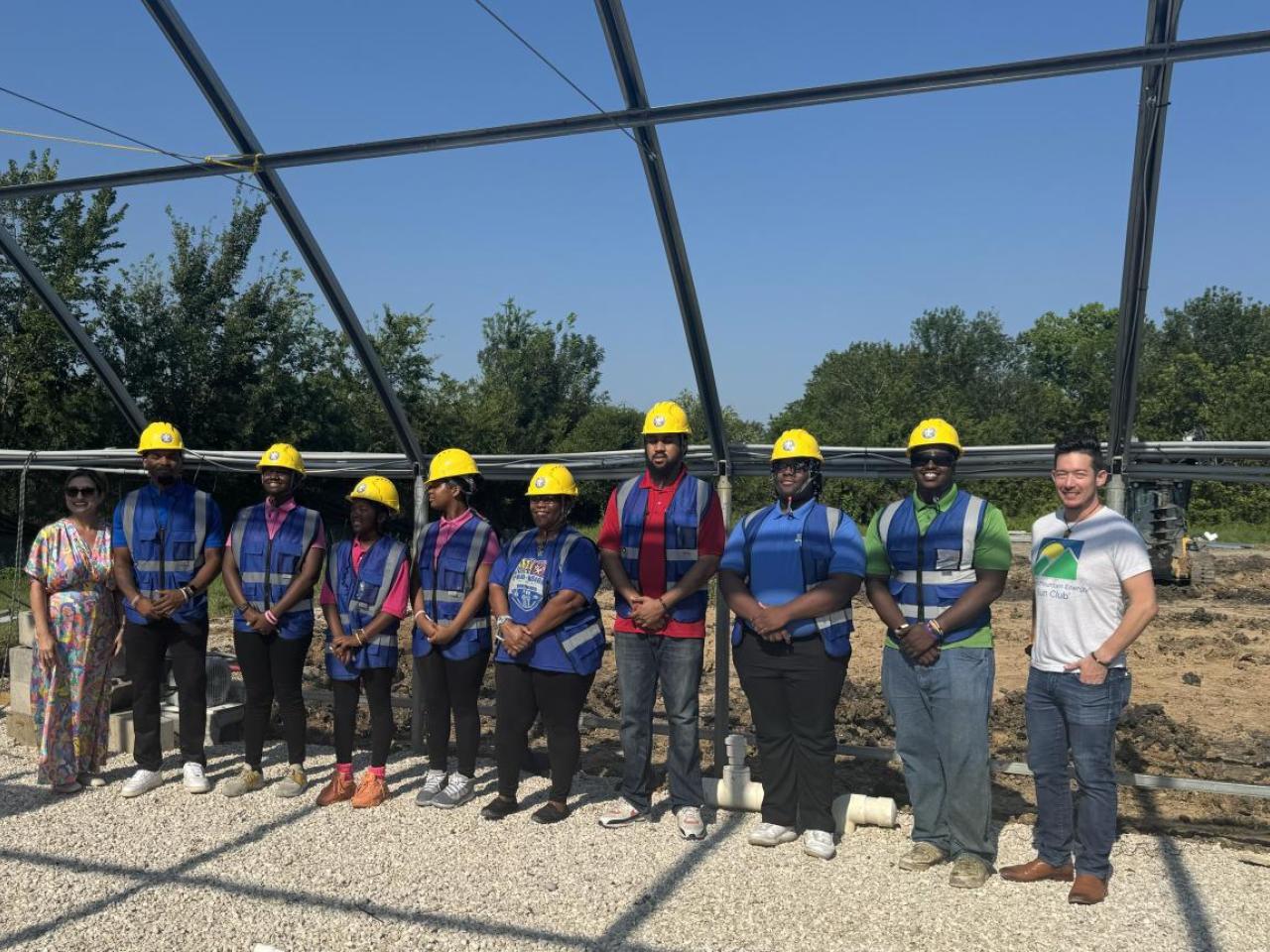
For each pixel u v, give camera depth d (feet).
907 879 14.05
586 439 109.09
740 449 18.58
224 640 33.42
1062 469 13.47
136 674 17.71
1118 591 13.24
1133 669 32.60
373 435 72.23
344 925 12.51
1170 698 28.19
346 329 18.86
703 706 26.00
